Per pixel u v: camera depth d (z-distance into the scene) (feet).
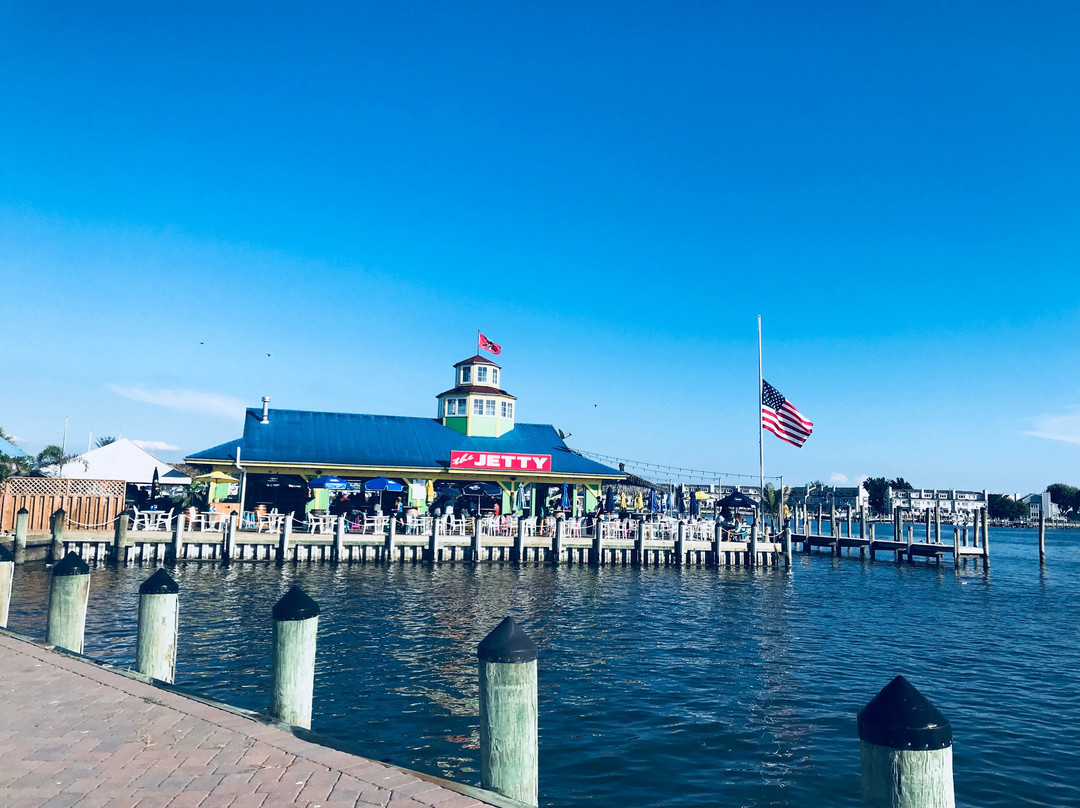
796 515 241.55
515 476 154.61
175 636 31.60
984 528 160.76
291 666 24.63
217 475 132.46
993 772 38.50
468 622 75.41
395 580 107.55
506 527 139.85
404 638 66.54
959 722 47.42
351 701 46.57
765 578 132.05
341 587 98.73
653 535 145.38
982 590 127.75
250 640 63.21
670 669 58.70
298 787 18.06
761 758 38.99
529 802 19.53
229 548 118.11
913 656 67.87
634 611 88.17
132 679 28.07
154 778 18.58
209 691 47.39
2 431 149.48
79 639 35.99
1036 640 78.59
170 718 23.54
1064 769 39.14
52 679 28.07
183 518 118.42
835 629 81.61
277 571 113.19
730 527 153.99
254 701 45.34
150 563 115.65
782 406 152.15
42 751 20.52
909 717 14.10
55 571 35.88
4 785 18.15
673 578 125.18
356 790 17.89
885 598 112.16
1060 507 614.75
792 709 48.34
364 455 149.28
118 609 76.18
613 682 53.93
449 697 47.88
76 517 119.14
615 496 192.13
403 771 19.34
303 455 143.33
